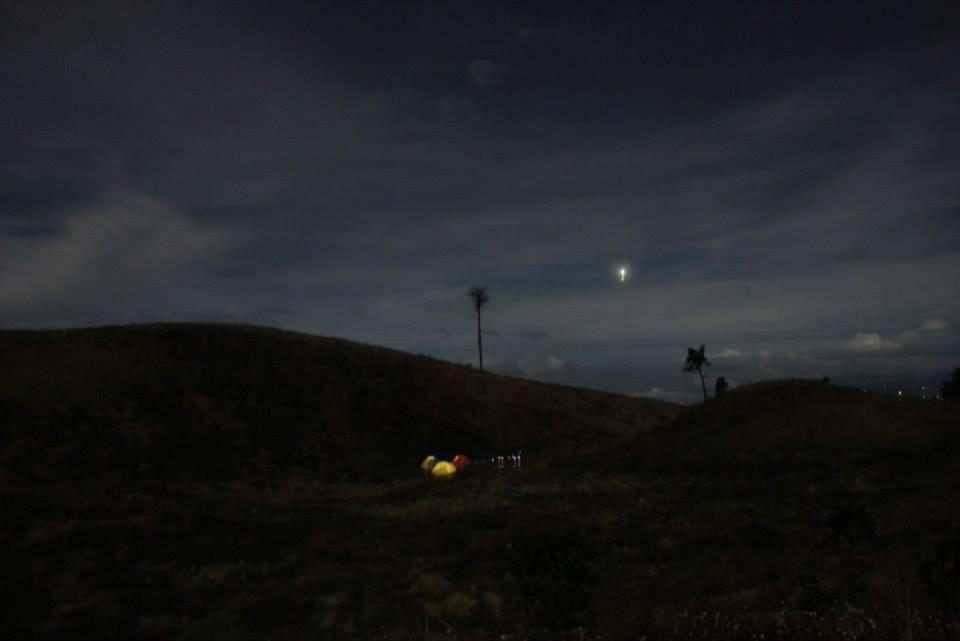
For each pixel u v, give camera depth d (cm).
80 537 1598
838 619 938
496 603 1256
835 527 1666
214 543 1712
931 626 827
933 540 1564
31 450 3638
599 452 4441
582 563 1137
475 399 6506
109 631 1038
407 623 1157
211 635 1056
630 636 916
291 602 1257
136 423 4338
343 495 3444
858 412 4178
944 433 3903
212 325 6594
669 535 1988
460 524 2225
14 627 1030
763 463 3581
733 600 1152
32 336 5447
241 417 4891
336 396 5741
